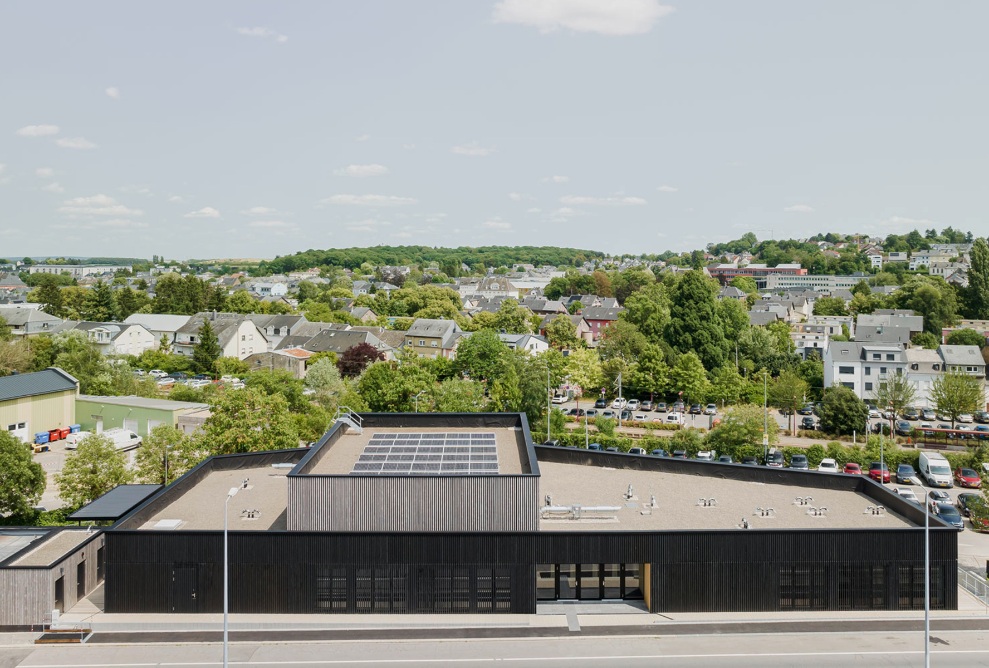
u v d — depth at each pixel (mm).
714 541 39188
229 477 52250
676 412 104500
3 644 36125
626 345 128250
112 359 110250
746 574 39312
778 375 127250
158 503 44219
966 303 177125
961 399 95688
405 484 39312
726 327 139125
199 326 156875
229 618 38562
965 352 114125
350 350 125875
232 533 38906
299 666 33906
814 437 91750
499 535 38906
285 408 64875
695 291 130500
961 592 42312
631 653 35062
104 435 78875
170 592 39094
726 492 48312
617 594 41469
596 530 39000
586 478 50812
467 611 39125
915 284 184625
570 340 163875
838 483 49562
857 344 116688
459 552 38938
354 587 39000
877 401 99562
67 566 40125
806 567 39406
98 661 34344
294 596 39000
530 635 36906
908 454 74625
